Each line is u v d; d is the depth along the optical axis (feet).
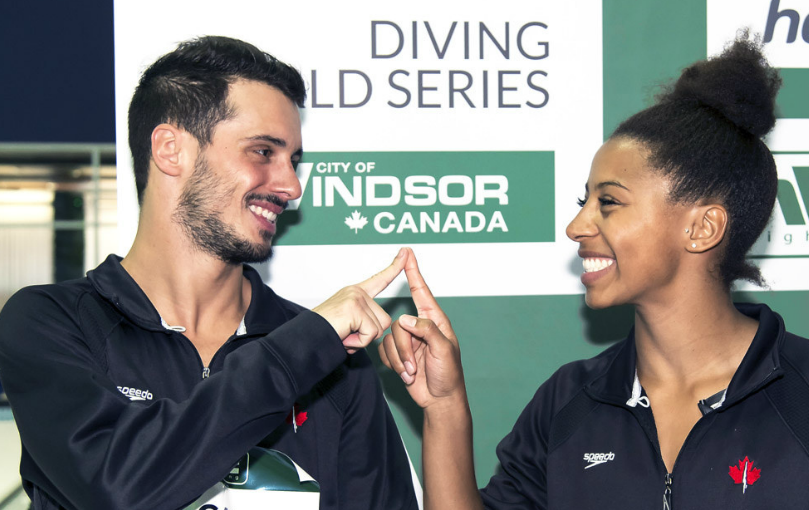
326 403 4.84
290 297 6.92
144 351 4.51
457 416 4.71
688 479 4.23
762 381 4.17
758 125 4.37
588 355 7.20
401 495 4.90
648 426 4.41
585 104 7.18
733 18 7.23
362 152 6.98
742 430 4.22
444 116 7.06
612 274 4.47
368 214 7.00
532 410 5.13
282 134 4.67
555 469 4.70
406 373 4.65
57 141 19.65
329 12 6.93
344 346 4.24
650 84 7.19
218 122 4.54
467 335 7.09
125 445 3.75
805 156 7.20
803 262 7.20
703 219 4.27
